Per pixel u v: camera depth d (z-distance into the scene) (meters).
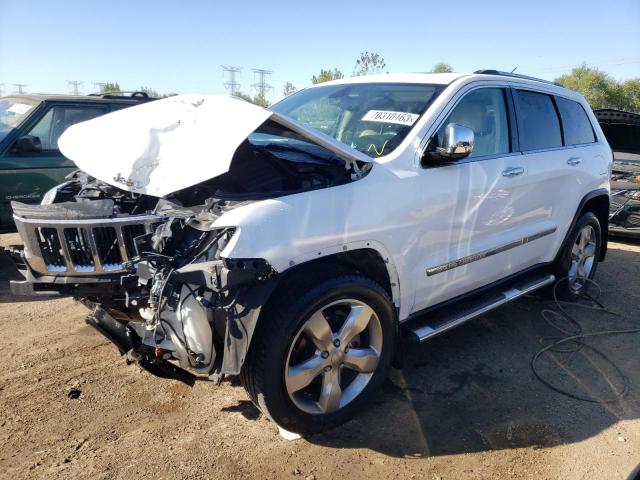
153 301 2.57
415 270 3.19
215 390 3.34
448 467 2.71
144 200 3.29
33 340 3.94
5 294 4.89
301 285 2.64
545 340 4.21
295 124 2.77
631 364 3.87
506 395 3.39
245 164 3.15
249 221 2.45
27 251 3.02
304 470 2.65
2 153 5.88
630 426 3.11
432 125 3.31
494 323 4.51
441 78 3.72
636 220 7.02
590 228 5.05
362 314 2.88
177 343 2.56
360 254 2.93
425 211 3.14
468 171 3.43
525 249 4.14
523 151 4.00
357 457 2.76
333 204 2.71
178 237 2.75
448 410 3.21
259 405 2.67
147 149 2.99
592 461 2.79
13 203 3.11
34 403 3.14
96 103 6.73
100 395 3.24
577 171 4.54
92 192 3.41
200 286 2.51
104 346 3.87
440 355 3.91
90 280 2.94
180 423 2.99
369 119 3.57
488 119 3.76
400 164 3.08
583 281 5.11
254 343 2.56
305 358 2.84
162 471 2.61
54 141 6.33
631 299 5.21
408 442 2.90
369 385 3.05
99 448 2.76
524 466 2.74
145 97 7.42
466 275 3.60
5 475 2.54
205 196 3.07
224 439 2.87
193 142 2.83
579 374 3.70
